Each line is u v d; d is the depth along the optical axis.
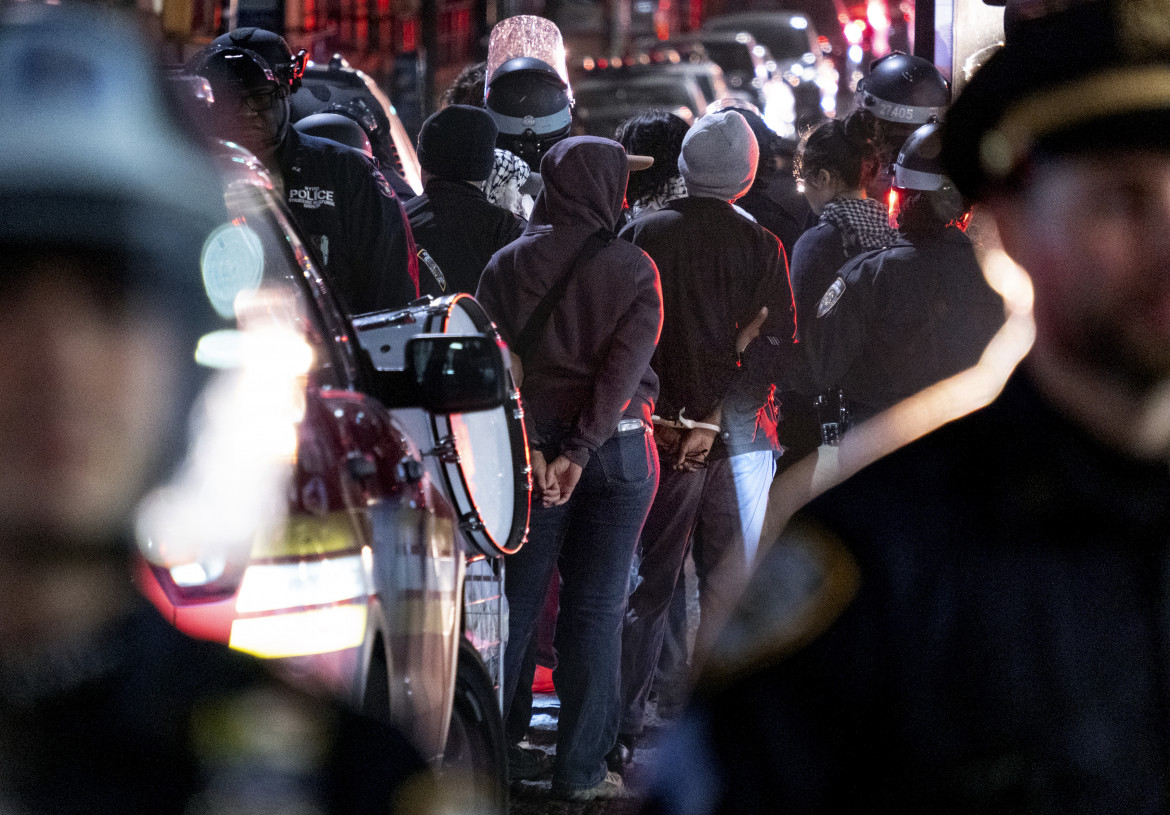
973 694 3.61
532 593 15.49
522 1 60.97
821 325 15.84
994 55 3.74
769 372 17.30
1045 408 3.65
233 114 13.74
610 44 91.25
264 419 6.02
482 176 18.31
